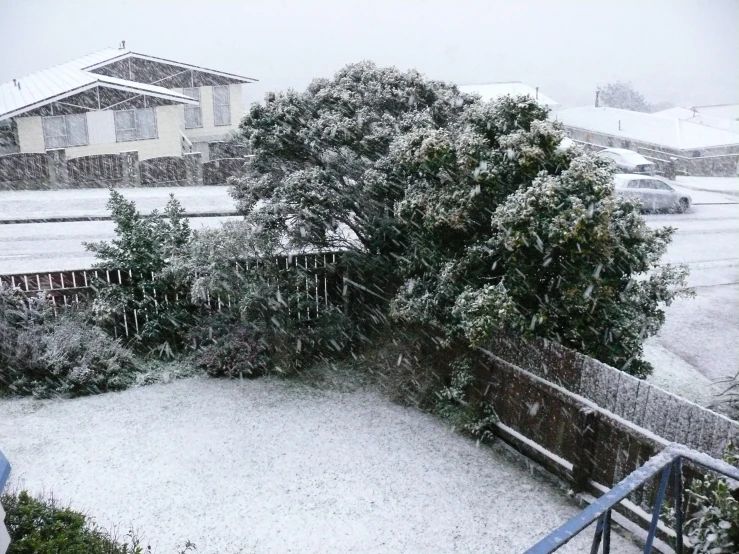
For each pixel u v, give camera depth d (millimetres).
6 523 4391
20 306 9141
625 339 7328
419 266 8367
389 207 9109
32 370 8711
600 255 6773
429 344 8516
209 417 8102
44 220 18000
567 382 6652
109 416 8102
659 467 2957
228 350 9305
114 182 24469
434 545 5836
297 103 9891
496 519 6184
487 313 6695
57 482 6695
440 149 7176
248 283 9055
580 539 5848
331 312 9812
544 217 6539
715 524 3988
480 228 7629
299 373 9305
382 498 6500
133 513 6242
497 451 7355
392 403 8484
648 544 3102
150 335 9617
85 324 9383
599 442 6289
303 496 6531
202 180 25234
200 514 6242
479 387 7766
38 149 23688
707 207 21078
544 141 6906
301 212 8727
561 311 7238
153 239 9891
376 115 9461
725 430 5199
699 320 11328
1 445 7379
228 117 29797
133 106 24781
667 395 5668
